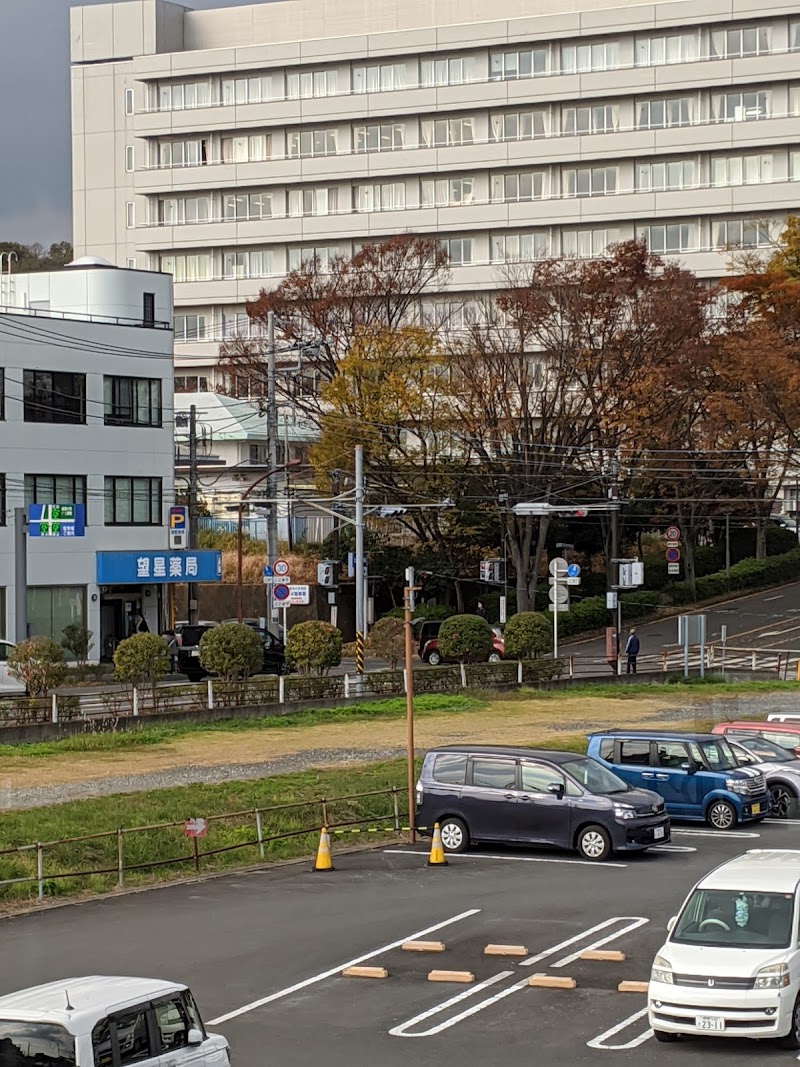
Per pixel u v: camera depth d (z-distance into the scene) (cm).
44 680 4247
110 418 6206
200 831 2416
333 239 11188
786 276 7875
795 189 10269
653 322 7044
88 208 11919
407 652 2750
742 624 7556
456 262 10956
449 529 7456
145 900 2203
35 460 5950
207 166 11450
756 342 7106
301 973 1758
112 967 1777
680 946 1496
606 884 2294
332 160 11162
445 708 4716
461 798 2634
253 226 11350
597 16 10600
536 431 6994
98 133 11881
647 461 7231
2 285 6562
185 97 11600
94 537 6125
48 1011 1109
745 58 10325
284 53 11250
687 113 10550
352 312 7656
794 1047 1444
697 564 8800
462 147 10888
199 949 1875
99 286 6431
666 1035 1473
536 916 2056
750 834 2812
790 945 1477
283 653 5491
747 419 7150
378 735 4069
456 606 7781
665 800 2928
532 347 8175
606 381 7125
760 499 7756
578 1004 1617
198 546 7869
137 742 3897
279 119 11262
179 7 11875
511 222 10775
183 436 8338
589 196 10675
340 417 7106
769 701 5031
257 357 7738
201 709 4297
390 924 2014
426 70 11062
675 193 10494
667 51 10581
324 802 2689
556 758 2625
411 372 7031
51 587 5981
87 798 2995
